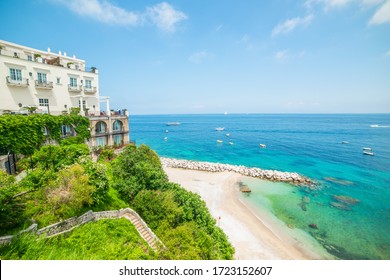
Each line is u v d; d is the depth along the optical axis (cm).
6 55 2603
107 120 3500
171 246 1359
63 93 3269
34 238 1011
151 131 13538
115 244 1255
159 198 1838
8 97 2648
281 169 4806
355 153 6525
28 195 1355
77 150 1995
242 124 19962
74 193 1307
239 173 4381
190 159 5803
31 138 2120
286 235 2341
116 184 1969
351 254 2078
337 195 3391
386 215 2795
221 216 2655
